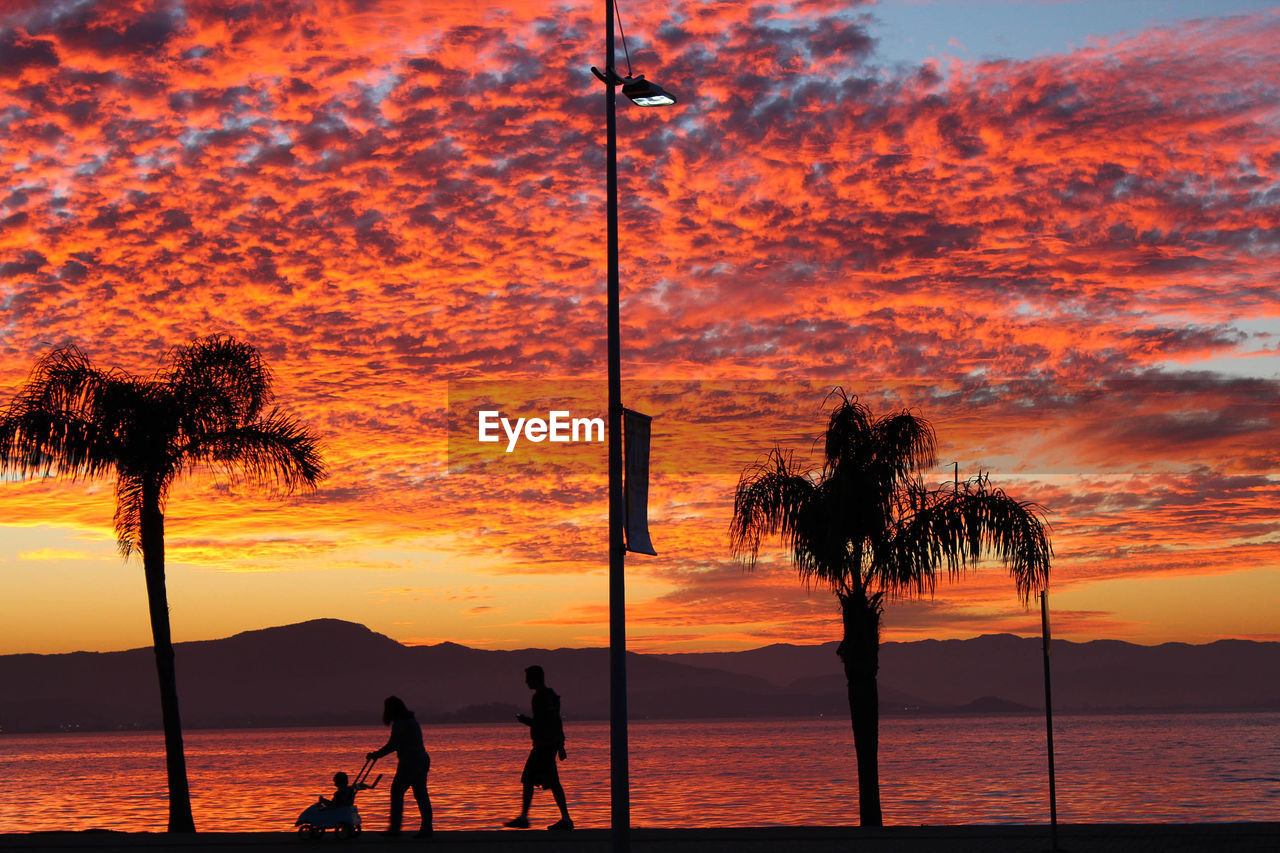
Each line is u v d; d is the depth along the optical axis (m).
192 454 35.94
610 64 22.98
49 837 28.19
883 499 32.41
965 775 94.00
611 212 22.73
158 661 35.03
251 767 144.50
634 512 21.94
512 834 27.06
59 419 34.22
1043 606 24.52
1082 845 24.05
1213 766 102.94
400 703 27.33
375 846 25.31
